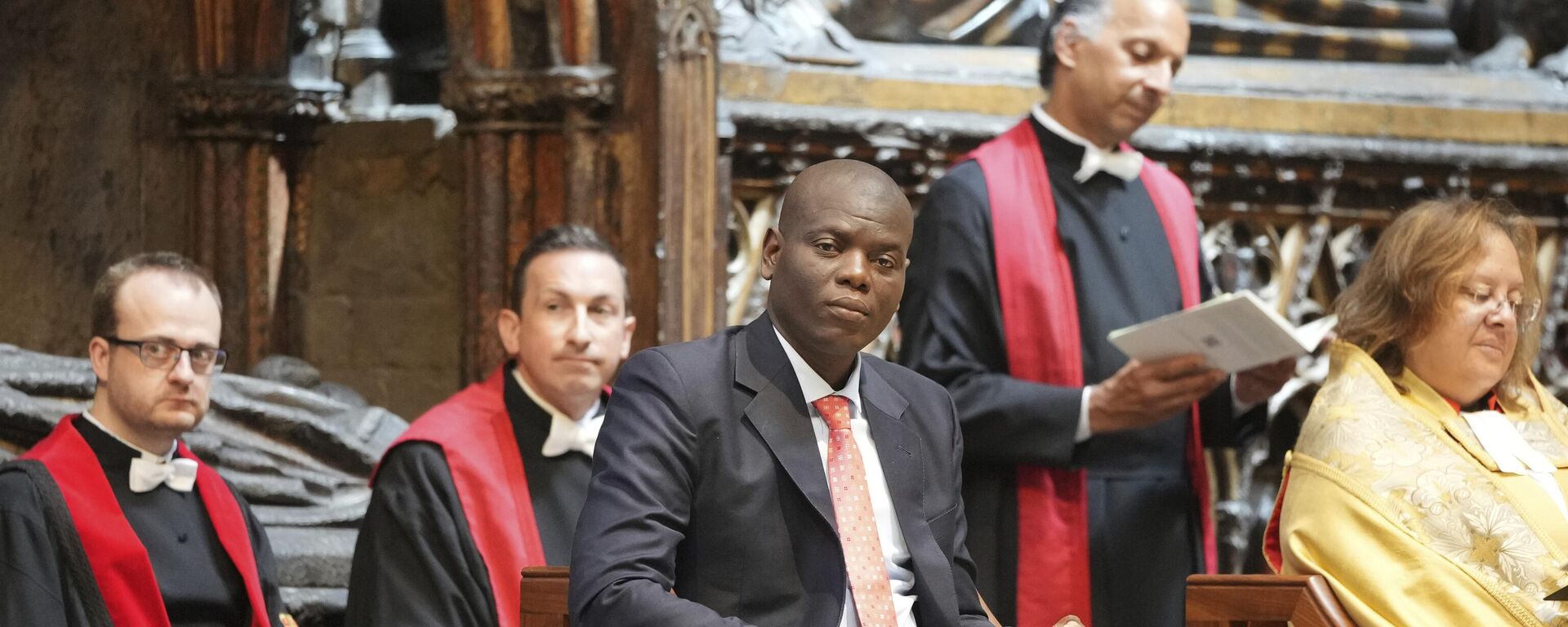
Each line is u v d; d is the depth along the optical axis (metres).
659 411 9.71
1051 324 16.77
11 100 22.88
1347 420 13.80
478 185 21.31
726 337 10.20
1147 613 16.47
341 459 19.12
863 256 9.66
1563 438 14.34
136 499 13.55
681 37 19.86
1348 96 23.23
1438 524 13.16
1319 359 22.59
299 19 23.78
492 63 21.16
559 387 15.27
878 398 10.29
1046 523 16.50
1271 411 22.39
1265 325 14.38
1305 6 23.92
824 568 9.66
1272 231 23.17
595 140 20.78
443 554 14.57
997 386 16.25
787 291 9.77
